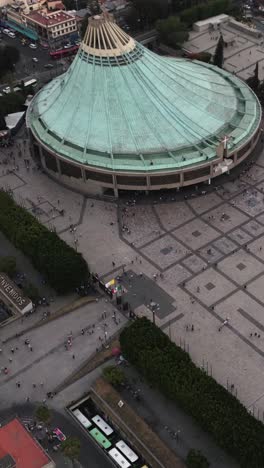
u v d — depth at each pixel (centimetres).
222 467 13562
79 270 17800
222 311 17212
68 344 16662
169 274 18538
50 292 18362
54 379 15838
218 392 14275
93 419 15050
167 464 13512
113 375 15250
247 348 16138
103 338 16775
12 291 17950
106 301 17888
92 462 14112
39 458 12119
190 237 19800
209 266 18662
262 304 17312
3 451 12144
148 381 15412
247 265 18588
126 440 14525
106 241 19962
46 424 14788
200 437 14238
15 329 17225
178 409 14912
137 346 15400
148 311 17425
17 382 15825
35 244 18812
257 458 12738
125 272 18738
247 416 13688
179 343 16388
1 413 15100
